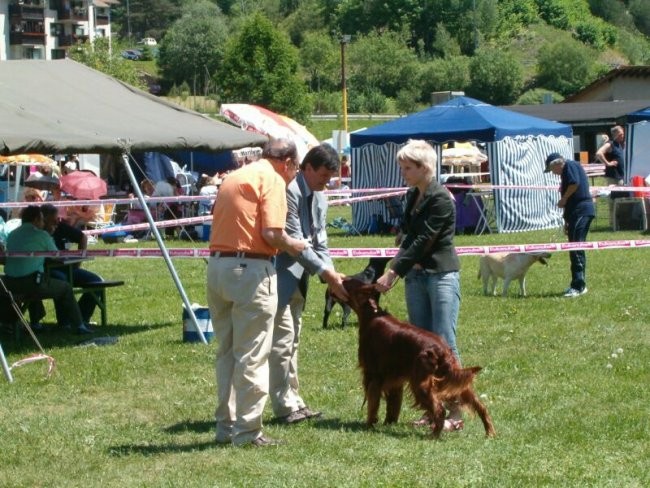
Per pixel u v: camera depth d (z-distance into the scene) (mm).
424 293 6566
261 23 61562
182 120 11398
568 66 97500
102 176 28984
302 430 6512
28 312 11953
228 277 5898
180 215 23156
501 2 122250
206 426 6793
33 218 10445
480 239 20484
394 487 5105
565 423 6531
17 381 8383
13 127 9258
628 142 22422
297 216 6602
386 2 117062
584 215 12156
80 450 6234
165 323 11484
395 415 6559
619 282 13344
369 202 23781
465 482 5172
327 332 10328
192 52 100562
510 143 22344
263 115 28656
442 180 24000
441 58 105375
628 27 140125
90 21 90250
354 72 93812
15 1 80438
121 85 11930
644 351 8836
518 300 12133
